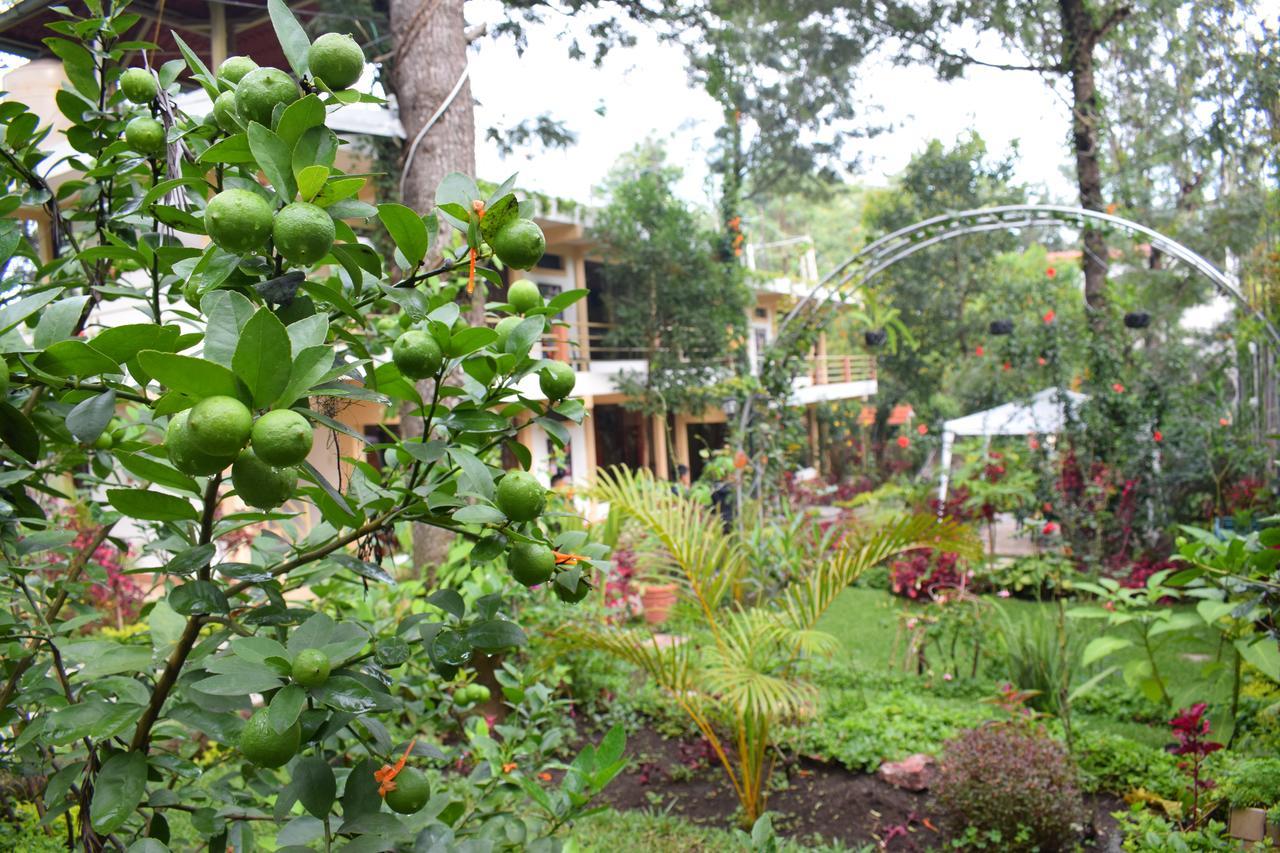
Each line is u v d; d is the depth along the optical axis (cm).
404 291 94
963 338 1573
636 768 451
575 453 1089
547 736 189
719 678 368
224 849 117
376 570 103
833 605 810
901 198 1598
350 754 144
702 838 373
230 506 383
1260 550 299
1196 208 986
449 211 94
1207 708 399
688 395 1128
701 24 757
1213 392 983
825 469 1736
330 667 82
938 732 454
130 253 113
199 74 101
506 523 96
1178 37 900
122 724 94
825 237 2886
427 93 494
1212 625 392
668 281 1135
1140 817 321
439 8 498
